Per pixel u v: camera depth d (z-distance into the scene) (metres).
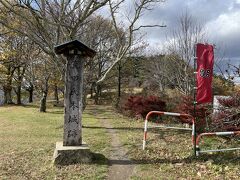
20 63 31.42
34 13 15.55
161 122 19.03
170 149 10.59
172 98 23.50
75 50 9.52
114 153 10.47
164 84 32.84
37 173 8.45
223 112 11.85
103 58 36.19
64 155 9.06
